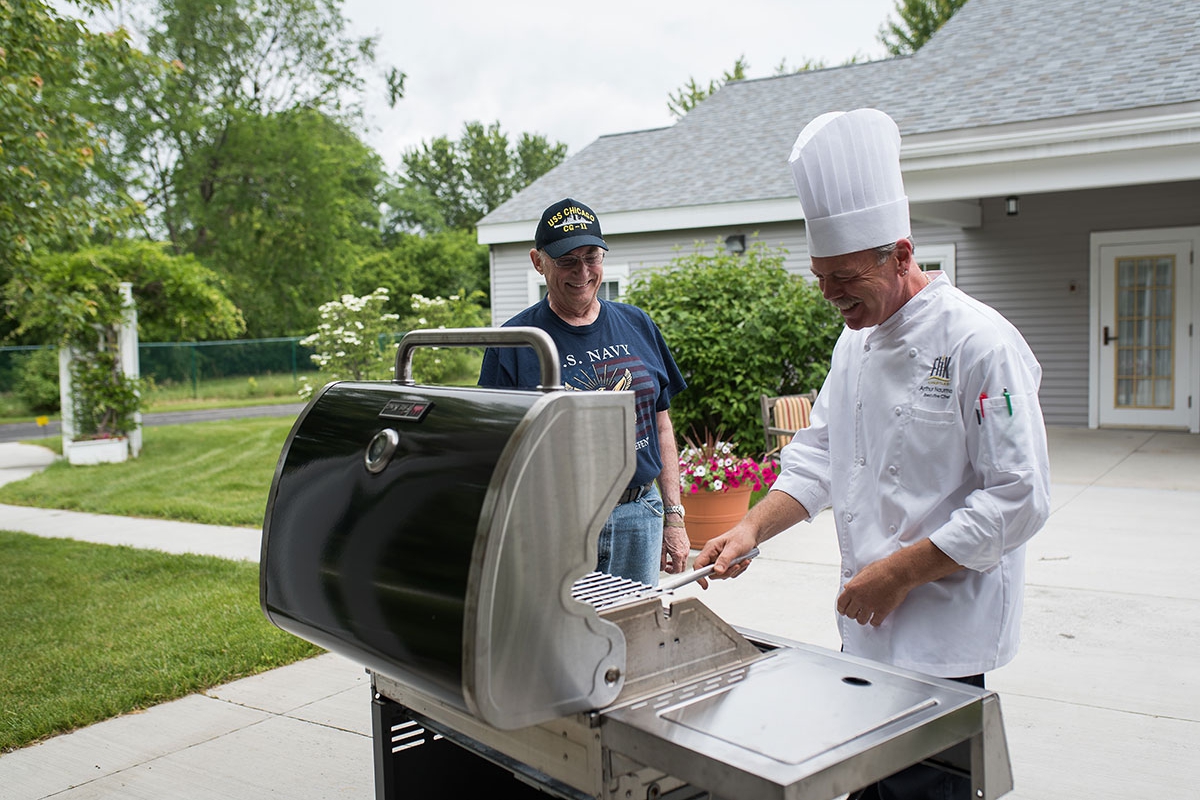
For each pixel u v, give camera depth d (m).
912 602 1.76
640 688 1.42
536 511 1.25
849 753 1.19
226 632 4.33
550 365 1.44
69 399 11.20
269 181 28.95
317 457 1.63
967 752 1.48
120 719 3.42
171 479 9.68
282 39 28.70
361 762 3.00
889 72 14.77
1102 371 10.30
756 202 11.75
